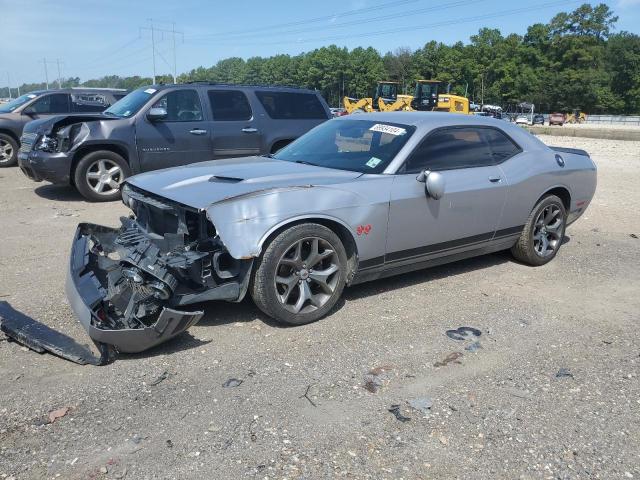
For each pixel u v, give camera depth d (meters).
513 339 4.26
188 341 4.04
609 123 76.94
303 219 4.11
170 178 4.55
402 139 4.95
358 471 2.73
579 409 3.34
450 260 5.38
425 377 3.64
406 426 3.10
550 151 6.11
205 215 3.98
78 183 9.07
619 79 97.75
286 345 4.01
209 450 2.85
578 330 4.48
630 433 3.12
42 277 5.32
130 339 3.59
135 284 3.78
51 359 3.72
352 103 36.72
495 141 5.61
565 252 6.81
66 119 9.17
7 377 3.47
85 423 3.04
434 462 2.82
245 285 4.02
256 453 2.83
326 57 122.62
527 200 5.72
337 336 4.18
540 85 96.56
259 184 4.21
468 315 4.69
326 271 4.34
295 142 5.79
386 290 5.21
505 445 2.97
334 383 3.52
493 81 105.56
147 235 4.12
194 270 3.95
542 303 5.04
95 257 4.54
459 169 5.15
